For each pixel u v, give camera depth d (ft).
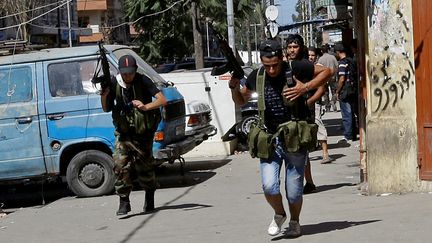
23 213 33.60
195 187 37.22
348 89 49.06
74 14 177.27
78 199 36.37
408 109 28.25
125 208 29.68
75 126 36.17
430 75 27.63
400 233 22.24
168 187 37.96
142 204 32.63
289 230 22.63
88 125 36.14
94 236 25.93
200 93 49.65
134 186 39.29
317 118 41.42
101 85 27.61
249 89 21.88
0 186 43.73
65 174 37.24
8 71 36.63
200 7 88.02
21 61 36.63
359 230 23.03
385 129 28.50
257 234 23.66
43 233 27.50
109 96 27.71
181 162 39.37
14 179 36.68
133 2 105.81
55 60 36.60
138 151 28.43
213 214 28.43
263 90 21.22
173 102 37.68
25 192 42.65
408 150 28.32
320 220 25.25
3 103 36.47
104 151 36.45
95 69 36.40
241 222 26.23
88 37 184.44
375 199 28.04
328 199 29.71
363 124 31.68
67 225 28.76
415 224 23.29
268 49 20.74
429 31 27.55
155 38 113.39
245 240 22.88
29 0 110.32
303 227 24.11
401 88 28.17
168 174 42.75
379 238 21.79
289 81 20.75
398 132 28.35
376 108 28.63
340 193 31.19
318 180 36.09
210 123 48.98
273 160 21.57
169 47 114.42
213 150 49.98
